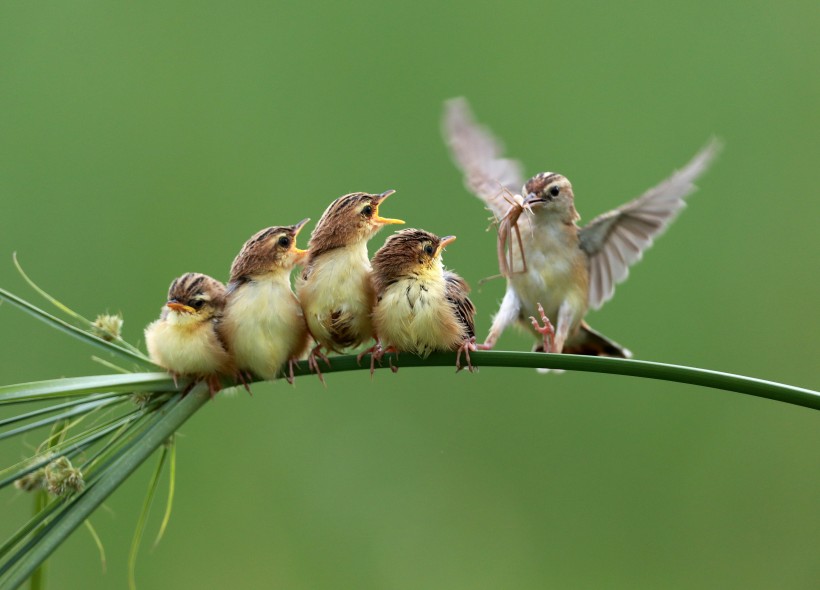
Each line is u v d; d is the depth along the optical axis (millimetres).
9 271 13609
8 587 6770
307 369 8703
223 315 8406
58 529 7062
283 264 8852
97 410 7902
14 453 13188
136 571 14453
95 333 8125
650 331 14625
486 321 14023
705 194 14891
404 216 14500
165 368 8008
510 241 11539
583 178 14711
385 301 8742
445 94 14977
